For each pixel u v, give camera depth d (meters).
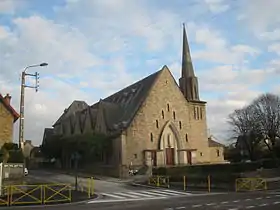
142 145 48.97
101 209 16.83
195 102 58.84
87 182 35.12
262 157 57.84
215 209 15.81
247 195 23.86
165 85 53.78
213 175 32.56
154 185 34.41
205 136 58.19
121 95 59.97
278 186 30.83
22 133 26.14
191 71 61.50
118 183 37.06
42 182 33.88
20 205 19.88
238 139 65.25
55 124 75.25
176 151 52.75
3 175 27.11
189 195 25.19
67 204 20.25
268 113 57.34
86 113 60.09
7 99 35.22
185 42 63.06
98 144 50.22
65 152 59.66
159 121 51.69
